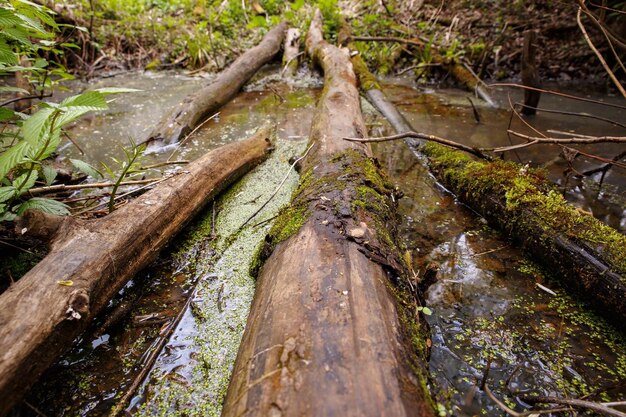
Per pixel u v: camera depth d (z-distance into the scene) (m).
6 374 1.10
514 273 1.98
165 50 6.10
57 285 1.34
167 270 1.97
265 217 2.38
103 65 5.70
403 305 1.44
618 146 3.29
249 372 1.12
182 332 1.63
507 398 1.37
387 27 6.47
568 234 1.86
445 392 1.34
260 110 4.28
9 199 1.80
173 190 2.08
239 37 6.57
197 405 1.34
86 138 3.53
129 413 1.31
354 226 1.66
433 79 5.52
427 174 2.96
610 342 1.59
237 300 1.78
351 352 1.08
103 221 1.72
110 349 1.55
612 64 4.93
